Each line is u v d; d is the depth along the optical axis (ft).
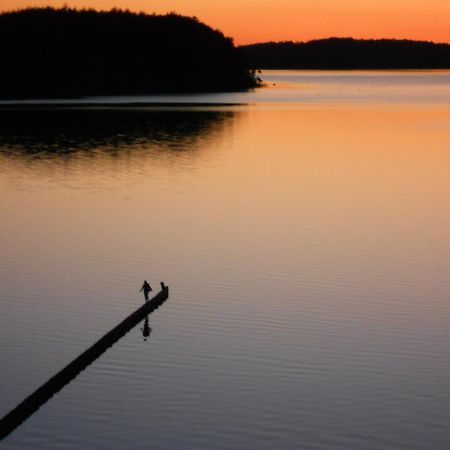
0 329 120.26
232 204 208.13
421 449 87.45
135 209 202.28
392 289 138.00
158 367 107.14
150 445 88.58
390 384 101.76
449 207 205.46
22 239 171.94
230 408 96.02
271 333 118.21
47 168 271.90
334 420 93.09
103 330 120.26
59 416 94.89
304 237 172.96
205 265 152.05
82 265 152.35
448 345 113.91
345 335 117.29
